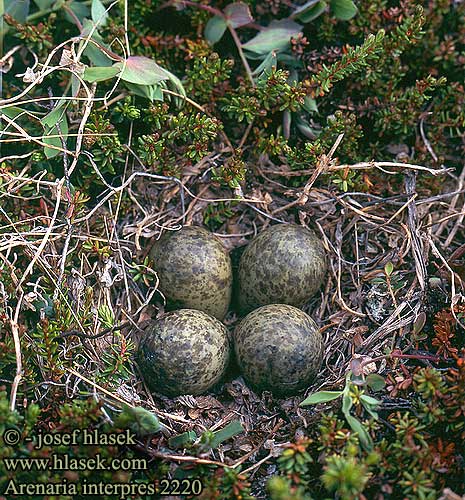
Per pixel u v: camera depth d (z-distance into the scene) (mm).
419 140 317
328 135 305
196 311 281
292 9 324
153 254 291
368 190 305
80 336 266
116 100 301
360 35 319
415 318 282
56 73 309
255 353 269
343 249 308
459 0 320
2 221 290
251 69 324
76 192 282
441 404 255
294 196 311
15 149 301
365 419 264
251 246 293
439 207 313
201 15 316
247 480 256
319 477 248
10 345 262
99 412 243
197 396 279
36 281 284
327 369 284
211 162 307
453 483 254
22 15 307
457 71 323
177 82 296
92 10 296
